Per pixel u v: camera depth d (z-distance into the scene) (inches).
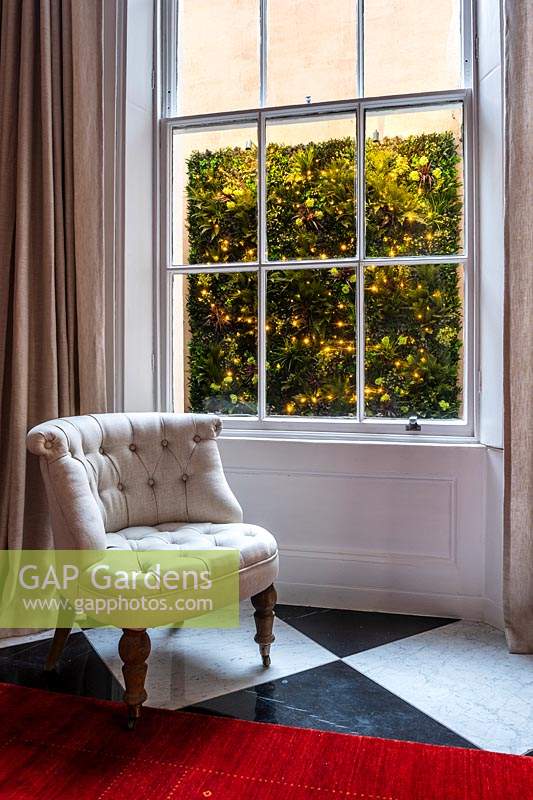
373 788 54.9
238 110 104.1
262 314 103.3
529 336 81.8
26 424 89.5
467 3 96.1
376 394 99.7
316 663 78.6
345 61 100.3
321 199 101.2
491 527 90.8
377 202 99.1
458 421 96.7
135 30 101.0
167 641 85.5
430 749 60.6
